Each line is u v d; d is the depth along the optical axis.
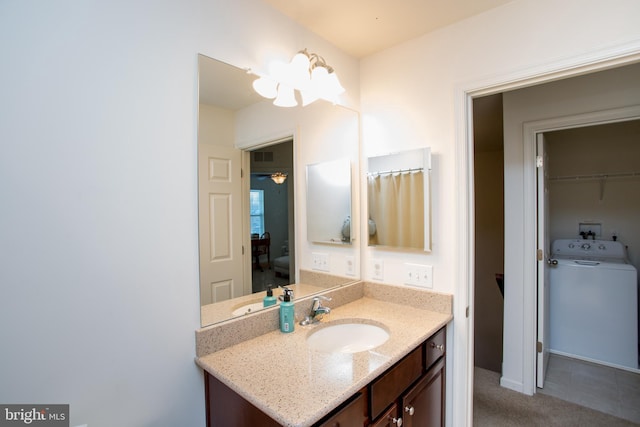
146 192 1.06
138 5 1.05
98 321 0.96
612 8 1.22
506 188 2.46
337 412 0.95
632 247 3.20
